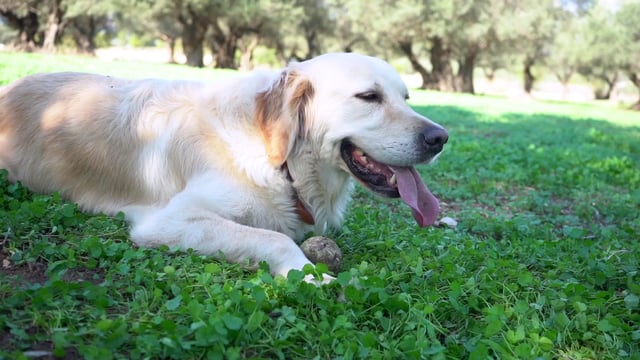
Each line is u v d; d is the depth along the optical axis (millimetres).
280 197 1232
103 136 1295
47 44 12195
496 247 1378
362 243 1307
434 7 12438
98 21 14328
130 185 1290
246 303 961
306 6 14180
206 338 886
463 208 1844
